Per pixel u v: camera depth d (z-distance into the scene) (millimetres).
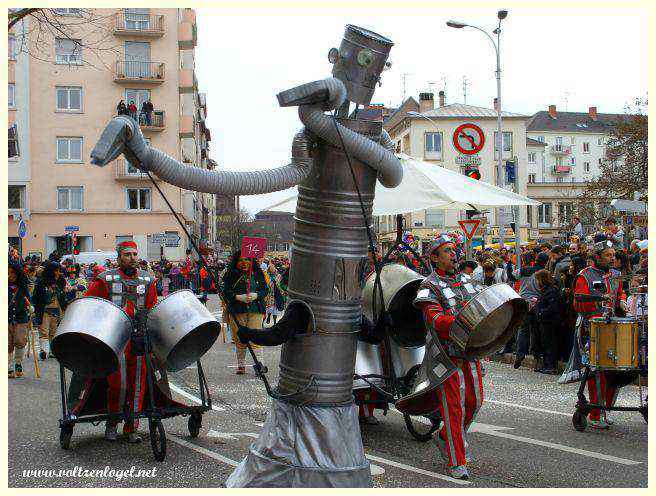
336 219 5195
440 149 56438
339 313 5230
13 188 45375
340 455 5191
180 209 47219
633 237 20656
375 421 8219
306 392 5238
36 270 15805
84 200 46000
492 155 56312
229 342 18078
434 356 6223
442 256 6391
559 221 66000
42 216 45531
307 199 5266
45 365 13852
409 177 9797
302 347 5270
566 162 99875
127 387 6984
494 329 6195
